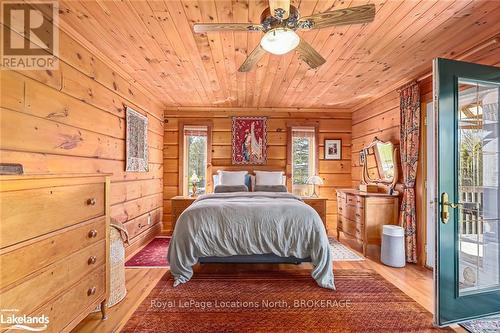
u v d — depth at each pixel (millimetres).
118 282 2371
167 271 3105
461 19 2133
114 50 2707
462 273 2098
